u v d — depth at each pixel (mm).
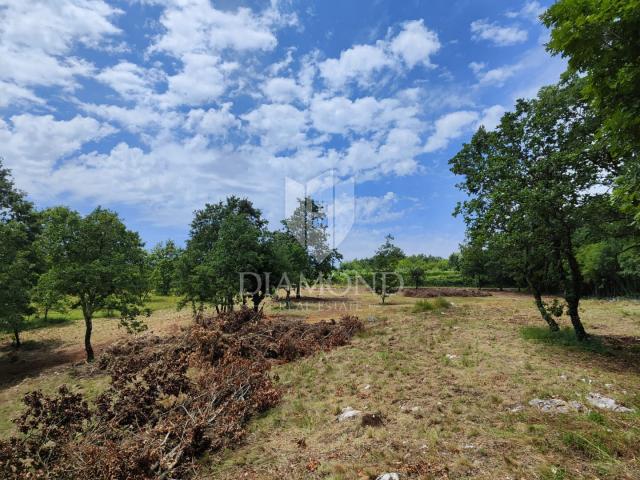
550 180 8414
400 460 3814
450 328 11680
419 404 5422
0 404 8820
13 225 14570
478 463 3637
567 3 3516
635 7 3121
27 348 15781
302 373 8141
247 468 4152
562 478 3275
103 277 12828
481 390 5812
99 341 16047
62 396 5527
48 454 4680
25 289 14328
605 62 3594
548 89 8719
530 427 4320
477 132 10453
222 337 10297
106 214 13695
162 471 4203
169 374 6656
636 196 3793
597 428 4211
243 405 5965
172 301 29969
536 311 16172
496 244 9445
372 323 14414
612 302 20047
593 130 7887
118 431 5121
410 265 49000
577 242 9383
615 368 6758
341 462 3914
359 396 6109
